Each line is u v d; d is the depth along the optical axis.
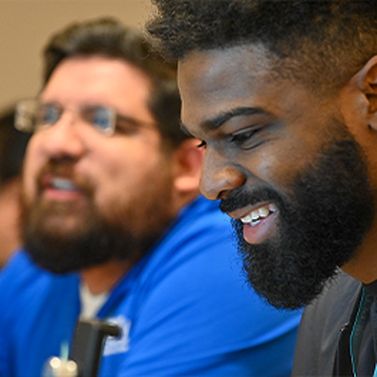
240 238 1.38
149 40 1.40
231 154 1.31
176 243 2.28
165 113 2.38
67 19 3.56
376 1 1.29
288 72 1.27
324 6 1.28
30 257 2.41
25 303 2.58
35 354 2.50
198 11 1.29
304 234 1.32
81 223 2.35
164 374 2.12
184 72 1.31
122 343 2.24
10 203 3.07
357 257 1.35
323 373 1.55
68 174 2.36
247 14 1.26
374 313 1.43
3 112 3.08
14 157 3.05
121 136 2.37
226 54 1.28
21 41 3.55
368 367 1.44
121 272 2.39
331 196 1.30
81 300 2.46
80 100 2.37
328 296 1.59
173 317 2.17
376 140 1.31
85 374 1.60
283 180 1.30
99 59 2.40
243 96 1.27
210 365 2.12
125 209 2.36
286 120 1.28
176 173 2.40
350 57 1.28
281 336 2.12
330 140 1.29
